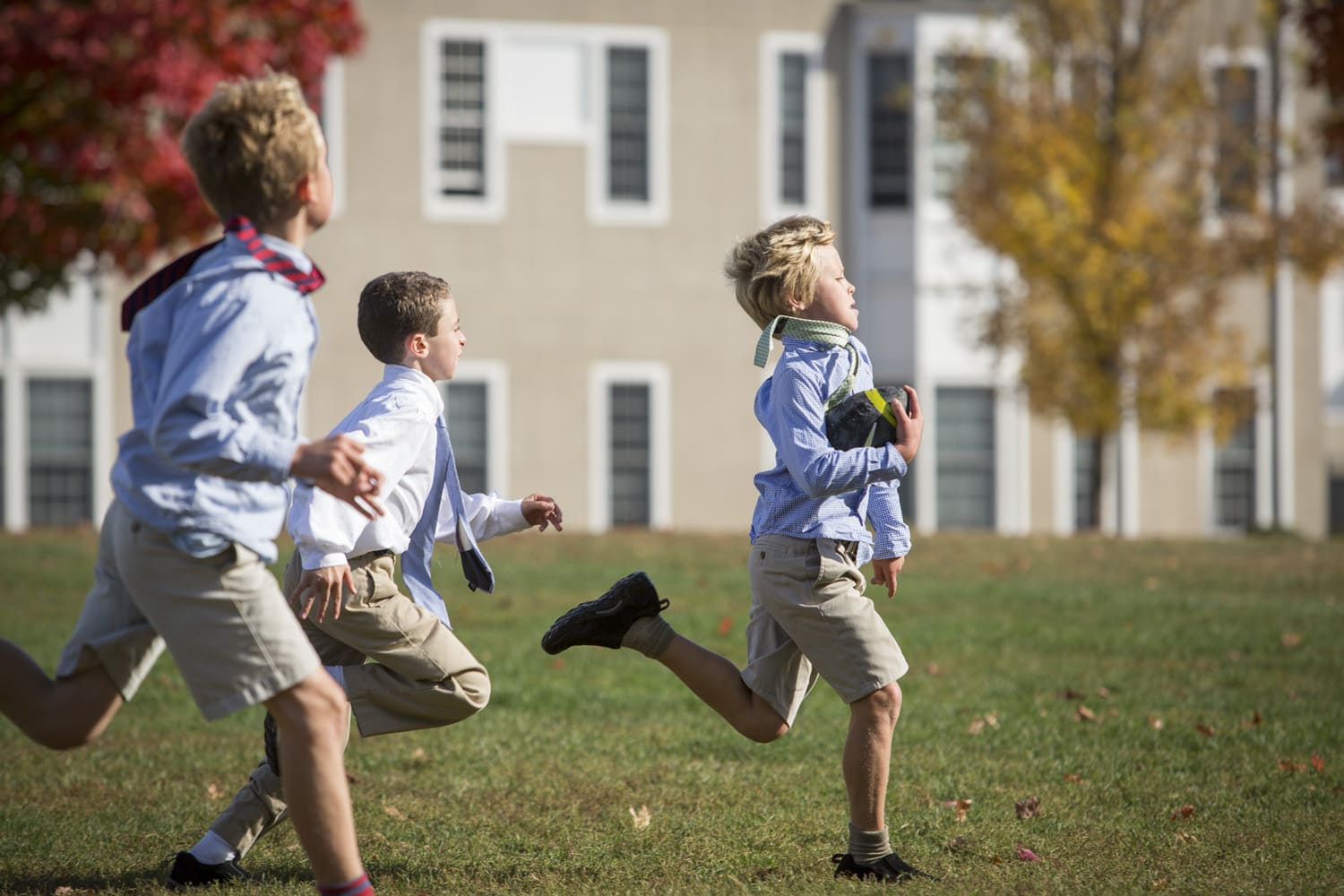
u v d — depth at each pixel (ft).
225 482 31.65
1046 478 232.32
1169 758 56.95
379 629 39.83
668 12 226.79
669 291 227.81
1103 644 89.92
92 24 126.21
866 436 38.65
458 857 42.75
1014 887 38.52
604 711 68.95
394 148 220.02
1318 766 54.75
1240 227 195.11
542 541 158.92
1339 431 276.21
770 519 39.91
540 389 224.74
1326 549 157.07
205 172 32.24
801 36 229.25
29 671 32.50
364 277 218.79
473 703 40.83
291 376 31.24
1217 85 202.18
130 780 53.67
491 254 223.10
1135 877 39.91
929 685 76.33
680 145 227.61
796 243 40.52
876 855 39.83
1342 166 200.13
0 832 45.57
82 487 213.87
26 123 134.62
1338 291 276.82
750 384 230.07
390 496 40.75
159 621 31.48
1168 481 238.89
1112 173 191.52
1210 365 194.59
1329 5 170.19
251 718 68.03
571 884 39.60
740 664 82.43
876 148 230.07
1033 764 55.88
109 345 213.66
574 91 225.76
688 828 46.03
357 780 53.83
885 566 41.22
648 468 227.81
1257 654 86.02
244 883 39.17
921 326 227.61
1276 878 39.93
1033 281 194.08
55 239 138.72
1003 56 200.13
